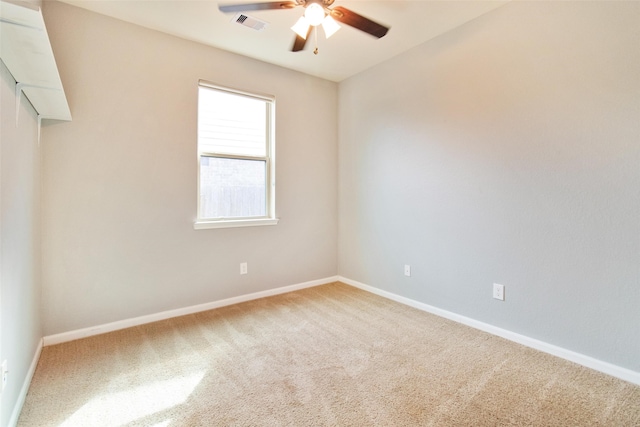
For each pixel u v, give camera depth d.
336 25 2.03
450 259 2.78
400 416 1.55
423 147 2.96
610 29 1.87
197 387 1.79
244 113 3.28
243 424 1.50
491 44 2.43
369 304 3.18
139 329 2.56
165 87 2.73
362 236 3.68
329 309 3.04
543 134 2.17
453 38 2.68
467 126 2.61
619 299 1.88
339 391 1.75
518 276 2.33
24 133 1.71
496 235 2.45
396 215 3.26
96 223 2.45
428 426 1.48
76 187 2.37
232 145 3.21
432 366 2.01
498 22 2.38
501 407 1.62
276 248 3.49
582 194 2.01
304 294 3.50
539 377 1.89
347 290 3.65
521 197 2.29
